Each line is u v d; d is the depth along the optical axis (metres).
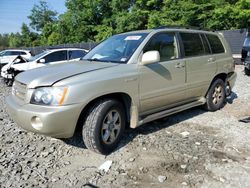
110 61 4.43
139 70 4.23
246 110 6.19
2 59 16.97
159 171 3.51
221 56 6.08
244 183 3.23
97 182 3.26
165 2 29.59
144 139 4.48
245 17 24.23
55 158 3.85
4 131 4.83
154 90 4.47
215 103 6.05
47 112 3.41
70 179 3.32
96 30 39.00
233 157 3.88
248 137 4.61
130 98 4.14
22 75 4.06
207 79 5.64
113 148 4.05
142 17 31.91
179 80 4.92
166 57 4.76
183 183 3.23
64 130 3.54
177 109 5.04
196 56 5.37
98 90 3.70
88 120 3.76
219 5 26.66
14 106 3.76
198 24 27.61
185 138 4.54
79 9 41.97
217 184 3.21
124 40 4.77
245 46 12.53
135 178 3.35
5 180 3.26
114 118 4.02
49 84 3.53
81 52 11.50
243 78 10.87
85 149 4.12
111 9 39.62
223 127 5.09
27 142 4.37
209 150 4.10
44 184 3.21
